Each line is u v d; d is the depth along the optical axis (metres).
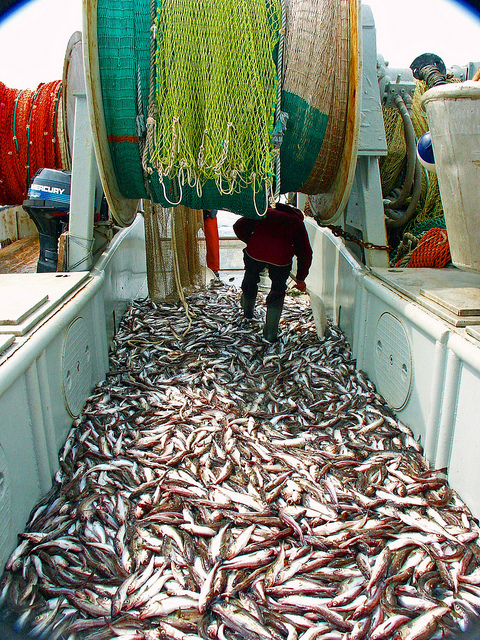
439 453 2.89
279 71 3.44
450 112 2.53
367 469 2.96
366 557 2.34
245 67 3.32
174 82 3.28
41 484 2.71
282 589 2.16
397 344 3.48
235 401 3.84
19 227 7.03
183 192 3.88
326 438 3.31
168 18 3.23
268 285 7.60
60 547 2.37
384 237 4.37
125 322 5.59
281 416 3.58
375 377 3.99
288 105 3.54
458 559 2.32
